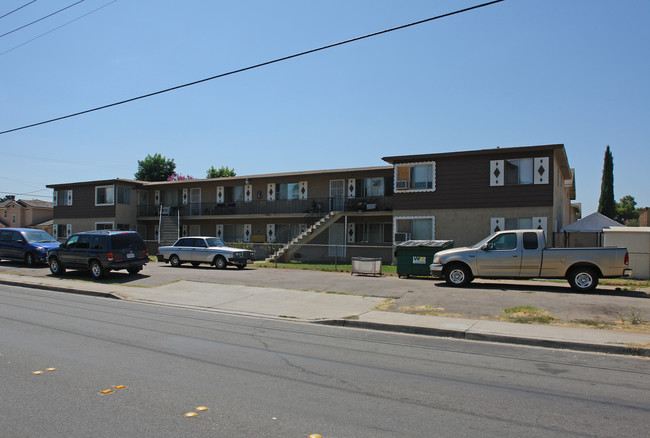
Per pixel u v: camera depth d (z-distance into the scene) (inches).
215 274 787.4
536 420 195.5
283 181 1316.4
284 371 266.8
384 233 1182.9
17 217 2181.3
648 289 588.4
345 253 1170.6
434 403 215.8
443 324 404.8
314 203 1219.2
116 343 329.7
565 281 682.2
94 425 185.8
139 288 646.5
